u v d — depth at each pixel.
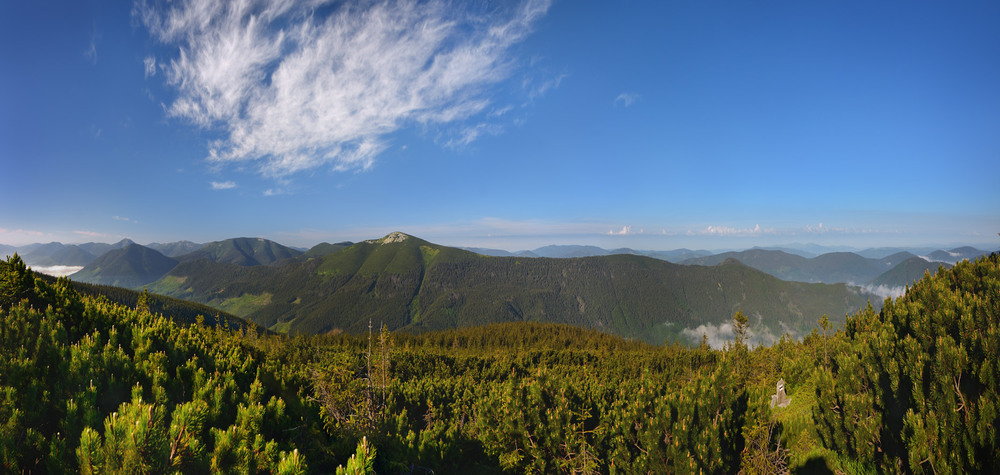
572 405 23.28
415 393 43.81
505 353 127.06
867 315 29.38
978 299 14.97
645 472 17.20
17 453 6.91
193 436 7.44
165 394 10.00
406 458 19.31
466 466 24.58
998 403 11.44
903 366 14.94
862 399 15.86
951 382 12.77
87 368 9.59
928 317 15.66
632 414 18.70
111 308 16.84
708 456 15.99
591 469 19.88
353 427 20.83
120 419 6.72
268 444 8.30
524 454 22.08
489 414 24.31
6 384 8.62
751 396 17.77
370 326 29.89
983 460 11.34
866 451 15.21
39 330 11.23
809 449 18.14
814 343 38.09
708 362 102.88
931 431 12.33
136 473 6.41
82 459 6.43
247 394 11.90
